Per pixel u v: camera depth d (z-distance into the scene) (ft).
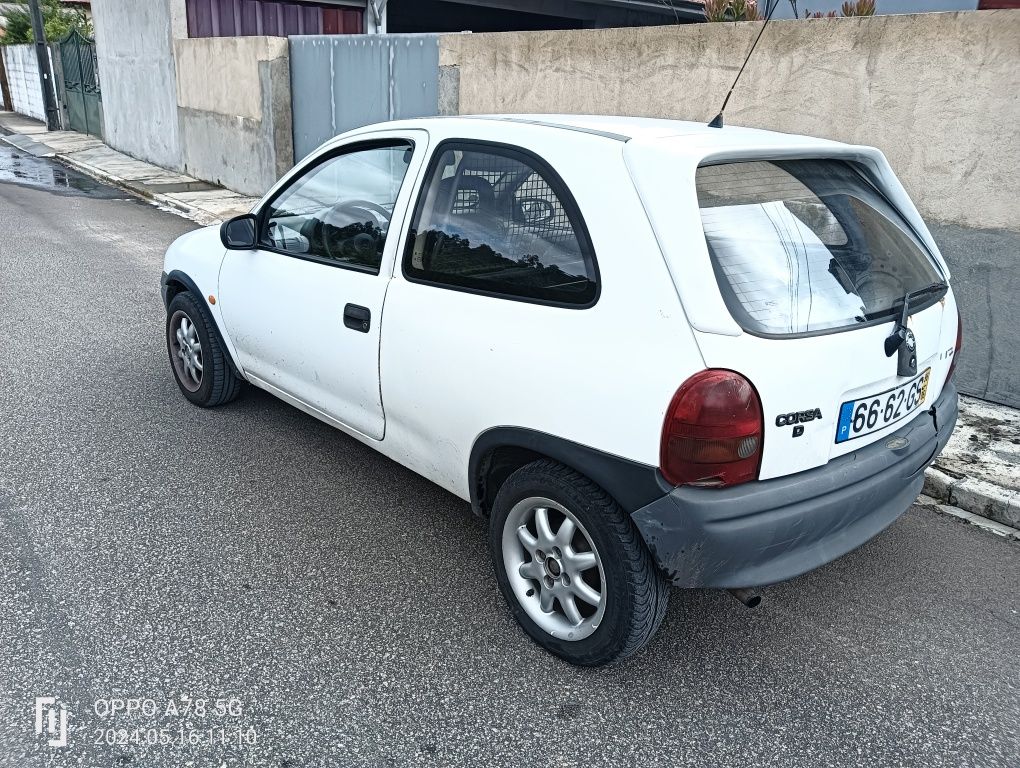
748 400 7.75
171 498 12.79
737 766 8.15
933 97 16.42
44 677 8.89
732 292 7.95
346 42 33.32
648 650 9.84
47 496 12.66
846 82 17.70
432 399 10.21
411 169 10.85
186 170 48.93
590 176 8.67
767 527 8.04
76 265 28.02
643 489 8.04
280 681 9.02
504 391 9.17
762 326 8.01
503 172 9.60
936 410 10.52
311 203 12.70
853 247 9.34
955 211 16.62
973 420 16.06
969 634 10.34
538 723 8.59
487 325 9.41
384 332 10.80
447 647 9.69
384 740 8.28
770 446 8.04
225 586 10.64
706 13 24.75
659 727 8.61
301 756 8.04
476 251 9.77
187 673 9.05
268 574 10.95
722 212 8.30
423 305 10.24
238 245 13.48
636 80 22.02
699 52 20.35
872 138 17.54
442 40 28.45
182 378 16.57
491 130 9.93
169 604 10.22
